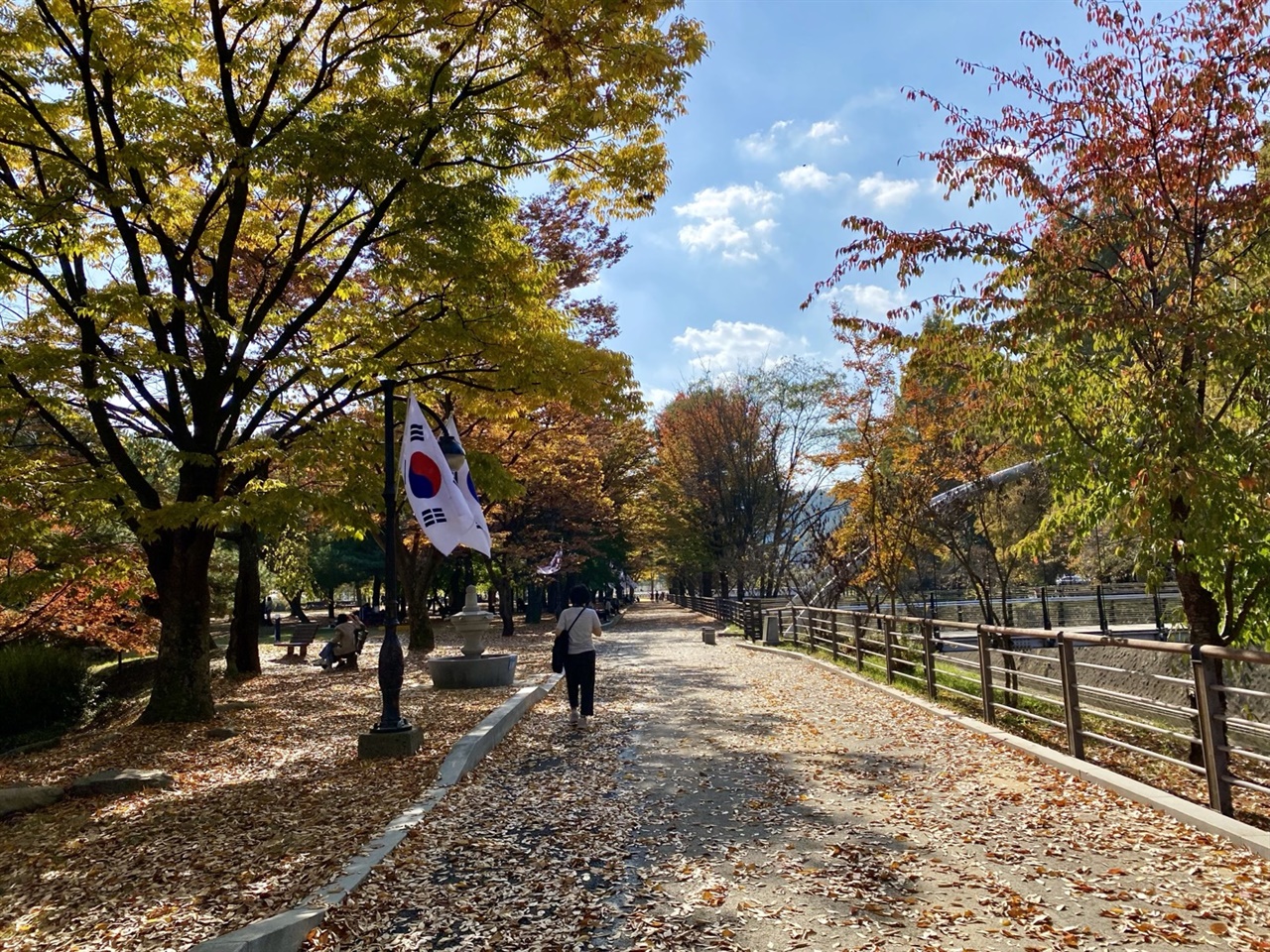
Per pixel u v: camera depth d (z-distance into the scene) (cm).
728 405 4159
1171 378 776
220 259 1195
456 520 989
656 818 655
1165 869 503
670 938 439
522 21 1132
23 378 1102
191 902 498
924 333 920
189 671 1190
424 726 1079
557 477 2781
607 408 1366
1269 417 808
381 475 1353
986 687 1009
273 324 1361
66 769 919
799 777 771
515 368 1252
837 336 1730
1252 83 774
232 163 1041
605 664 1942
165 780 816
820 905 474
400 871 541
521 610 5850
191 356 1320
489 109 1170
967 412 991
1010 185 858
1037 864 522
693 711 1188
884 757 848
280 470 1698
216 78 1231
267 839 617
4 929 477
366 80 1195
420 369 1376
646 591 14662
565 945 435
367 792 741
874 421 1725
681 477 4281
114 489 1043
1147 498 763
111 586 1316
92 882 548
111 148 1152
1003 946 416
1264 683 1037
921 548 1950
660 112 1205
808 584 2645
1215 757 590
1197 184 802
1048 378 883
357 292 1614
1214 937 414
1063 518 940
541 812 676
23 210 975
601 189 1308
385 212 1146
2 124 1023
